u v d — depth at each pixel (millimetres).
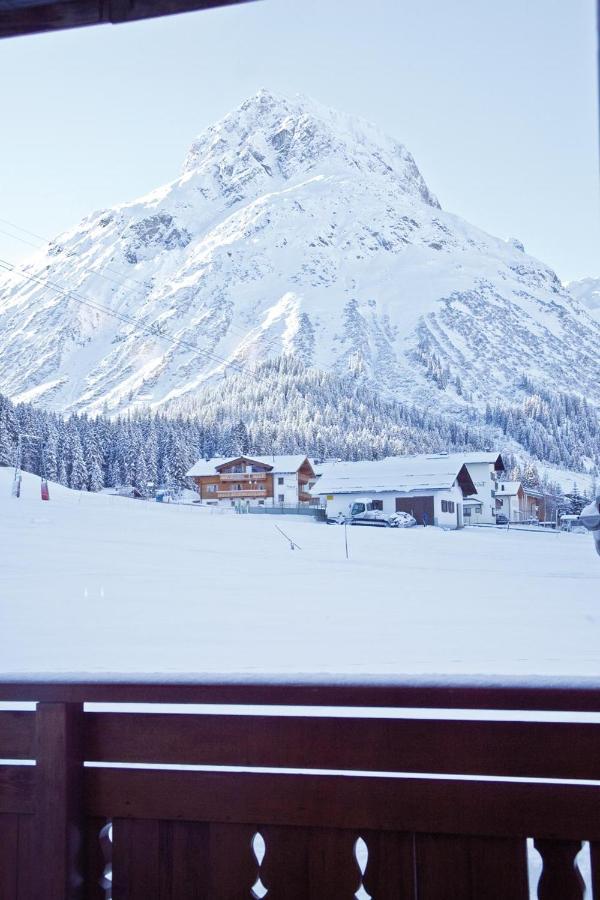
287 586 18984
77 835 2264
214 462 85125
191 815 2234
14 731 2295
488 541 39562
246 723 2215
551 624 12742
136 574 20547
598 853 2018
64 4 2477
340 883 2156
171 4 2414
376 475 62312
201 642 10703
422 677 2105
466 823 2078
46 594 16234
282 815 2184
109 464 108250
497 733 2084
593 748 2029
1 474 55625
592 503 3320
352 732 2158
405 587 19391
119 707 5938
